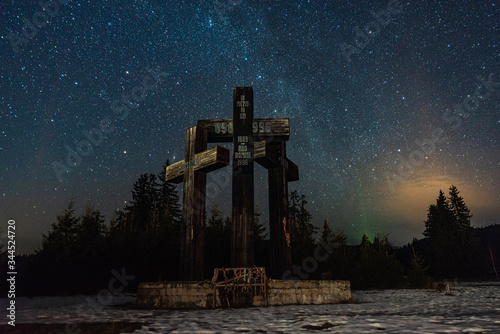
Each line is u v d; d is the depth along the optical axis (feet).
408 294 62.23
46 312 37.58
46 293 69.46
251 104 51.57
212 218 84.69
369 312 33.58
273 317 30.58
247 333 22.63
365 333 21.75
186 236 47.01
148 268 74.64
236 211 47.57
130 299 55.57
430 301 46.44
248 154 49.49
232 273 45.98
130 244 76.79
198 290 40.32
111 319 31.07
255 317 30.76
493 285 96.84
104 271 73.87
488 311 32.94
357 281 82.48
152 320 29.78
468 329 22.13
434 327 23.43
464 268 182.39
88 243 81.05
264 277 42.11
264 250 77.97
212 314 33.53
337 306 39.91
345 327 24.31
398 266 89.25
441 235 190.08
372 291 73.87
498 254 238.48
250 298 41.14
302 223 130.82
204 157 47.62
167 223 90.58
